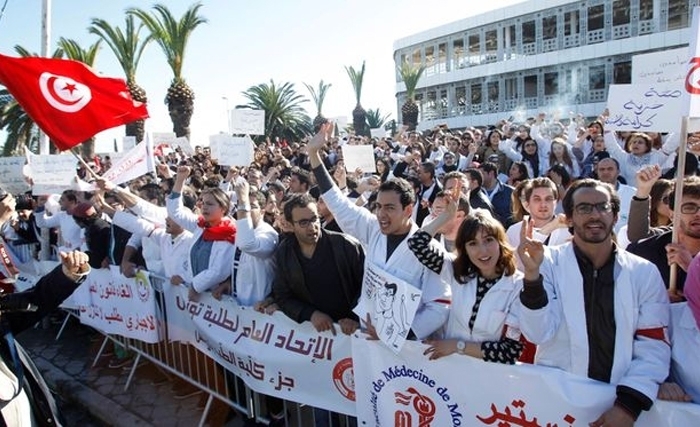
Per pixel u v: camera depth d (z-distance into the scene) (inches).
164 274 194.9
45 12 258.2
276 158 506.9
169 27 939.3
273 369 142.2
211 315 161.9
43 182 251.1
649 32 1163.3
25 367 107.9
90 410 188.9
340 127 751.1
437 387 108.7
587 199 91.8
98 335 251.3
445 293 112.3
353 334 122.2
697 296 87.3
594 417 90.6
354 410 128.3
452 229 151.5
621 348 90.9
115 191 195.9
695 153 223.6
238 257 154.2
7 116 1055.0
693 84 101.9
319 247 131.6
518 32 1376.7
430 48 1626.5
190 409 179.2
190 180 357.4
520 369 98.3
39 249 325.7
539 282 91.5
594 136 353.7
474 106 1510.8
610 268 93.0
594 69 1252.5
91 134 180.4
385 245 121.1
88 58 1014.4
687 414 83.7
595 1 1229.7
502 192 274.5
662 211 141.9
